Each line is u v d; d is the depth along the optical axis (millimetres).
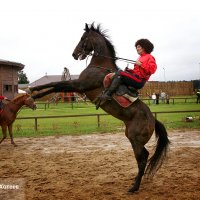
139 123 6629
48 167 9008
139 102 6801
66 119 22609
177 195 6379
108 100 6605
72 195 6496
